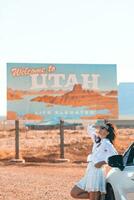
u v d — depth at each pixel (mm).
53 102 33750
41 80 33719
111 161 8656
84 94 34062
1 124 64562
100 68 34219
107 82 34219
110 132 10031
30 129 52906
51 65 33750
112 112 34156
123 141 42188
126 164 8922
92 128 10266
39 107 33562
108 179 9531
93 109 34062
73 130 52281
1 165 29812
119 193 8625
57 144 40844
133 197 7902
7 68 33344
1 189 17391
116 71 34219
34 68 33656
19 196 15555
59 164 30484
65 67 33938
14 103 33344
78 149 37438
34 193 16266
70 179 21188
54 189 17391
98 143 10070
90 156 10086
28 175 23031
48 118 33656
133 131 56125
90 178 9930
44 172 24953
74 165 29594
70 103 33906
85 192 10211
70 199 14812
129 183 8148
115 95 34188
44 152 36594
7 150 37594
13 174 23484
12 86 33406
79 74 34062
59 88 33844
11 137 50719
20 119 33188
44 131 52844
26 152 36625
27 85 33562
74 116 33906
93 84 34156
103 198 9914
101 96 34156
